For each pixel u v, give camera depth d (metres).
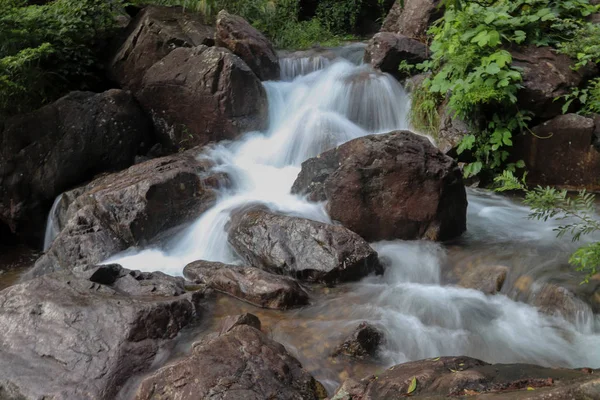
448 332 5.12
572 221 7.25
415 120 9.68
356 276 6.04
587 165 8.55
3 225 9.45
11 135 9.31
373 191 6.69
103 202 7.32
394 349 4.92
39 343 4.79
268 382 4.09
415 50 10.71
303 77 11.16
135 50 10.97
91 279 5.54
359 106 10.14
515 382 3.46
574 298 5.21
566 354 4.80
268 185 8.27
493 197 8.41
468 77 8.52
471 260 6.24
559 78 8.78
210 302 5.65
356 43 13.06
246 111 9.53
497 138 8.65
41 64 10.63
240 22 10.81
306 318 5.36
